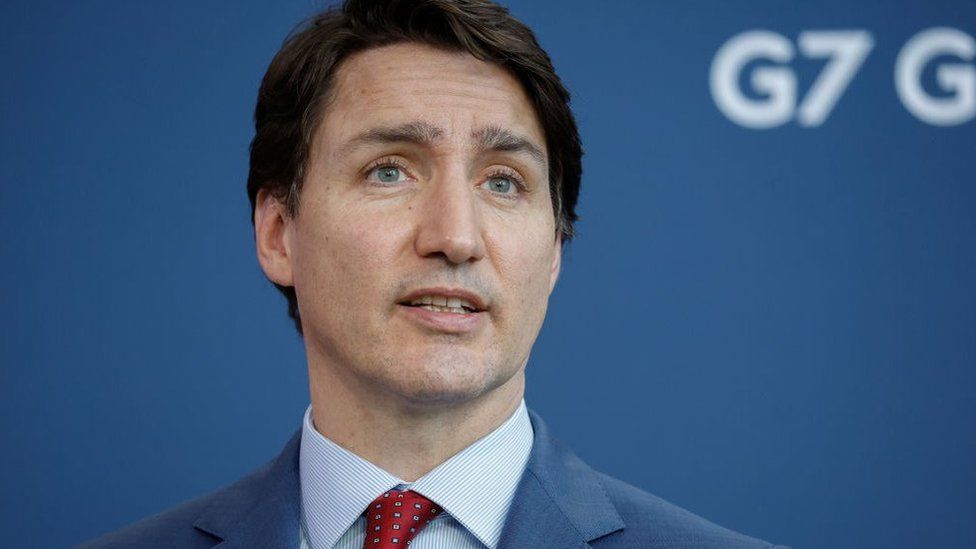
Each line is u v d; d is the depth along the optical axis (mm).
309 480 4988
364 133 4828
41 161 8719
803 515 8320
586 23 8703
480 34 4926
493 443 4898
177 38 8828
